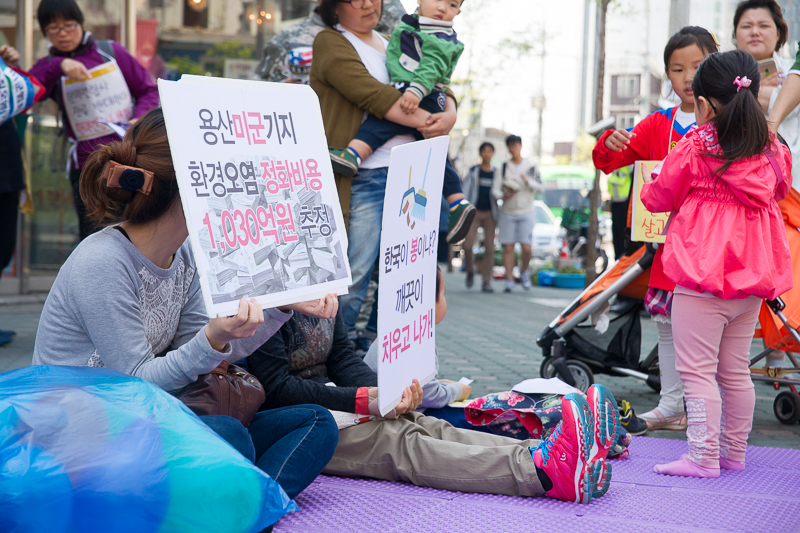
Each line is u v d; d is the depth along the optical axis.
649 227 3.74
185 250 2.29
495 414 3.00
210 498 1.72
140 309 2.10
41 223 8.38
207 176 1.95
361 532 2.21
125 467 1.68
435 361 2.88
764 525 2.34
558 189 27.17
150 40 8.83
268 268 2.04
